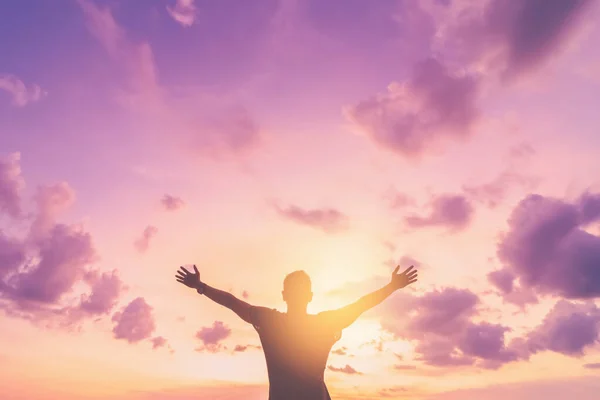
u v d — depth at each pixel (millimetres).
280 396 3604
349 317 3752
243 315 3834
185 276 3912
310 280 3912
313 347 3674
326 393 3682
